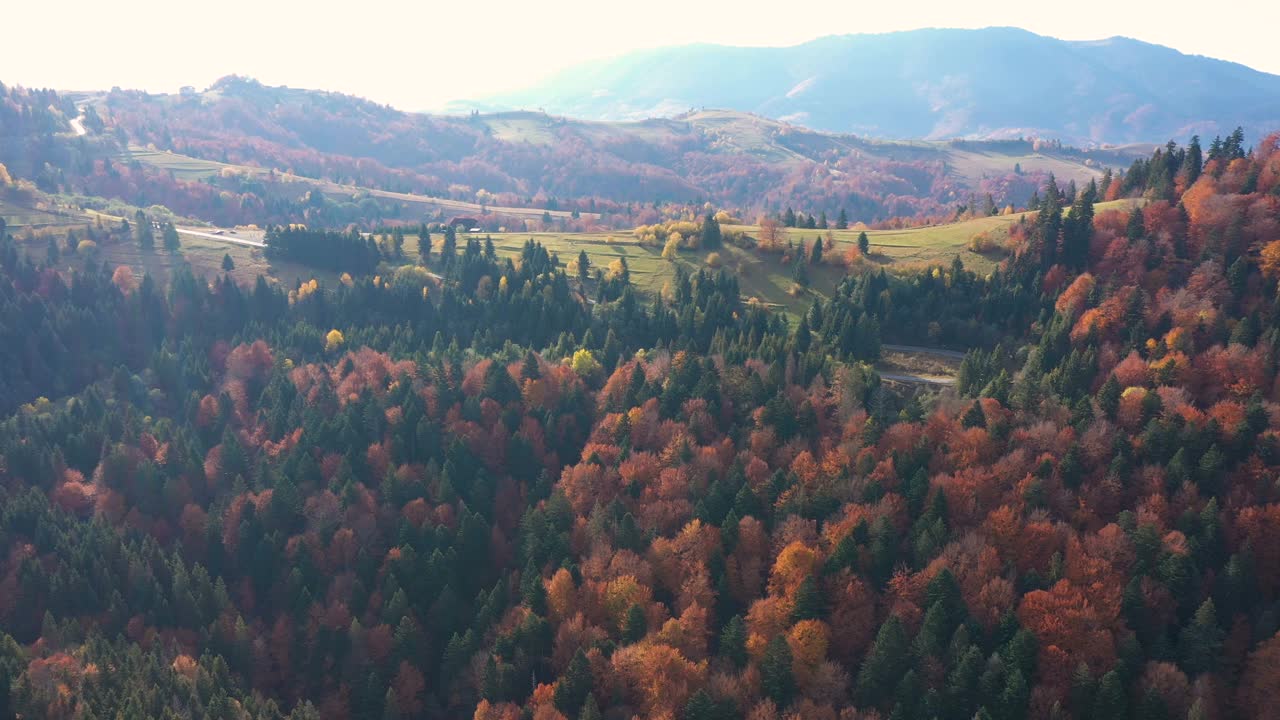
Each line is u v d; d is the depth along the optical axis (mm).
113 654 131625
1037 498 139375
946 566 126062
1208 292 191625
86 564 152375
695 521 141875
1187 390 161875
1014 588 128125
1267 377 158375
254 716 125188
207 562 161125
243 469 182250
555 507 155125
